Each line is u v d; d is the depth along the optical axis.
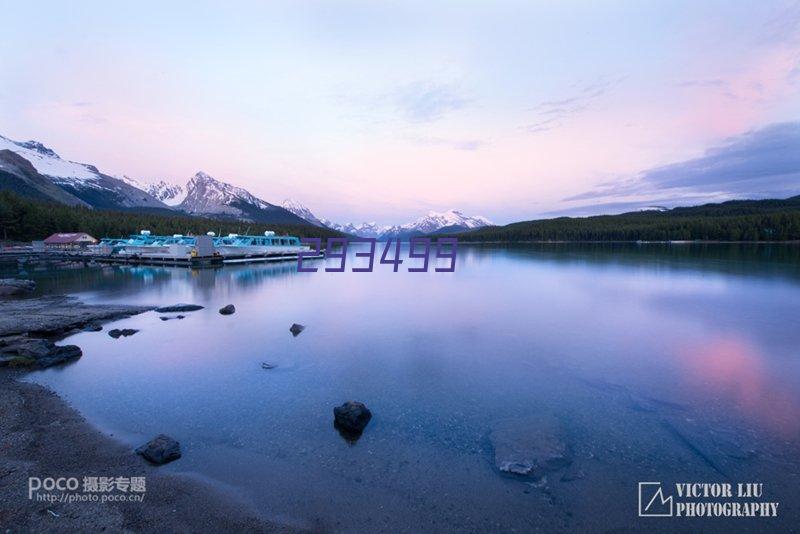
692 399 14.23
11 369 16.86
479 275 59.31
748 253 95.75
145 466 9.92
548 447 10.72
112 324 25.97
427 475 9.65
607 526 7.97
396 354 19.78
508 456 10.30
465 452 10.69
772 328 25.22
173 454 10.29
